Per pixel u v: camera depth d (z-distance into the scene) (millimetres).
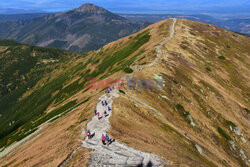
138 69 53562
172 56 63625
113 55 118875
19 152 41812
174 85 47844
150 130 27531
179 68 56625
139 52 81000
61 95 120312
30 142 43938
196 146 30984
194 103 45562
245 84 73312
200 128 39812
